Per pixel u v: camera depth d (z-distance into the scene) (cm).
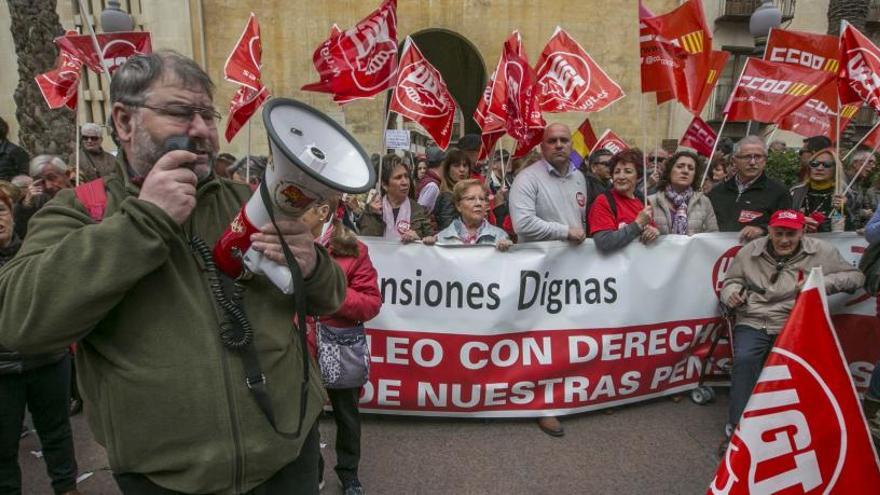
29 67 746
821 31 1575
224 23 1477
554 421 349
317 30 1503
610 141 812
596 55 1577
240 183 152
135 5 1428
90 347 127
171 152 114
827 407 155
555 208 384
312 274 137
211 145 129
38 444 353
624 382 367
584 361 357
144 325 121
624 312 360
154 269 117
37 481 312
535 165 394
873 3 1619
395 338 348
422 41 1777
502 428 352
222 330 126
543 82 455
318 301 146
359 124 1531
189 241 131
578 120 1600
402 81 459
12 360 236
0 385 239
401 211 456
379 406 353
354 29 412
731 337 367
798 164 851
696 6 421
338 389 276
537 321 352
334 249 264
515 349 351
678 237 368
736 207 427
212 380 123
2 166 575
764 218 414
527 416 354
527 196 379
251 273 129
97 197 129
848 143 967
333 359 265
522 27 1558
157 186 114
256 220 122
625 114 1602
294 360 141
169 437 122
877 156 662
